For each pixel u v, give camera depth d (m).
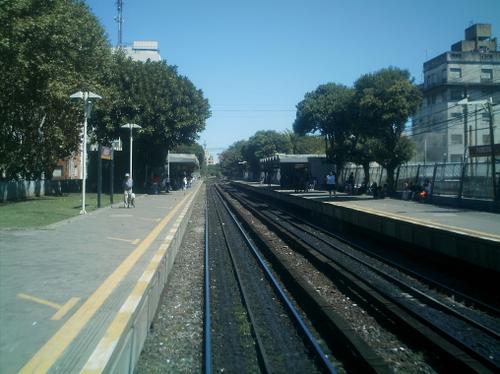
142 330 6.86
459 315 8.86
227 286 11.39
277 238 20.81
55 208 23.81
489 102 29.22
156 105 43.25
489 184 25.45
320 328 8.24
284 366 6.47
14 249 11.41
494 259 11.73
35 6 26.72
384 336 7.89
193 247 17.61
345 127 46.84
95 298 6.98
